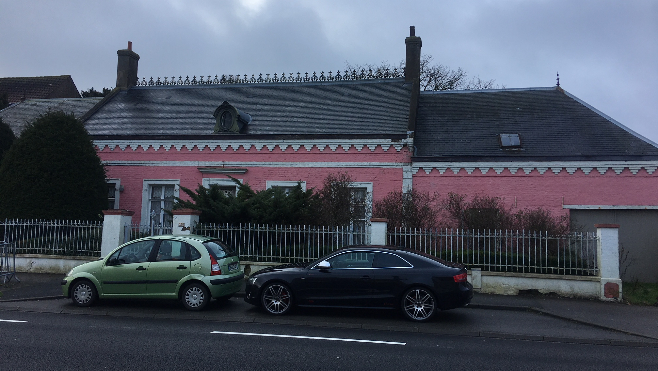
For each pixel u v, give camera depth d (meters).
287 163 17.47
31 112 22.98
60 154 15.28
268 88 21.45
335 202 14.26
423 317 9.14
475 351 7.27
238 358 6.52
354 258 9.58
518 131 17.12
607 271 11.50
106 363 6.18
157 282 9.89
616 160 15.20
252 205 13.74
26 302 10.62
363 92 20.16
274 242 13.30
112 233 13.62
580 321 9.49
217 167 17.94
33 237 14.30
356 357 6.72
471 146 16.70
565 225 14.27
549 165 15.59
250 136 17.70
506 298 11.52
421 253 9.63
